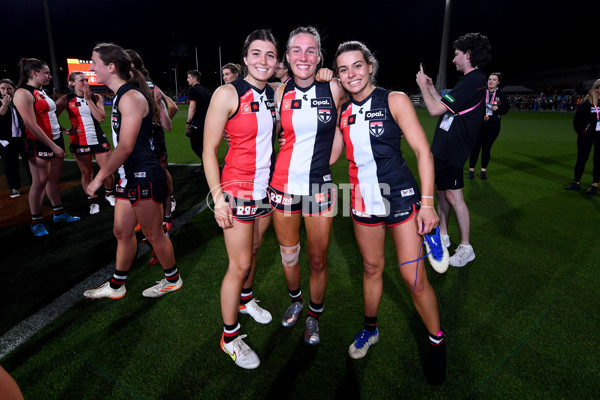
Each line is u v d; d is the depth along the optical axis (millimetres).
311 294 2121
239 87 1766
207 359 1977
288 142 1917
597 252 3223
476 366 1918
